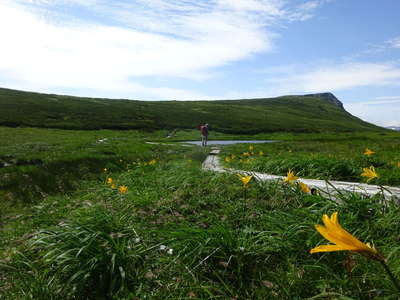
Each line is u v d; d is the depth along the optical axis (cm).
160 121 7031
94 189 916
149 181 822
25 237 506
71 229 372
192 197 596
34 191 904
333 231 109
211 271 315
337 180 798
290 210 466
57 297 295
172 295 275
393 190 559
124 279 297
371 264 274
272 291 271
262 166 1030
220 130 6744
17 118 5256
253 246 336
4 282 344
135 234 409
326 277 274
